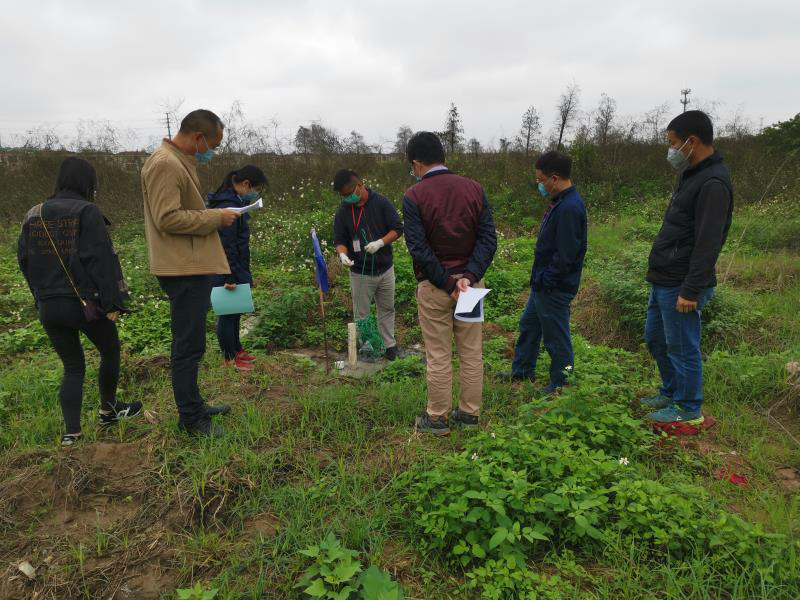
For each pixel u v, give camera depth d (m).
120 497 2.97
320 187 13.64
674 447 3.47
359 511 2.84
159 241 3.25
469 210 3.40
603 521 2.70
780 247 9.27
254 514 2.84
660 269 3.66
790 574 2.29
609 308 6.16
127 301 3.44
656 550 2.54
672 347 3.69
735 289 6.91
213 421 3.64
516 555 2.46
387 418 3.90
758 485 3.08
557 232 4.02
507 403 4.24
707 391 4.26
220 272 3.45
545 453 2.89
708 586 2.30
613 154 16.23
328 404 3.97
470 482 2.75
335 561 2.42
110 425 3.75
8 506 2.85
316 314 6.68
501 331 6.31
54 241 3.20
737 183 13.76
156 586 2.40
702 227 3.33
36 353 5.64
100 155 14.70
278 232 10.08
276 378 4.73
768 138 14.48
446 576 2.47
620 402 3.93
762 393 4.21
